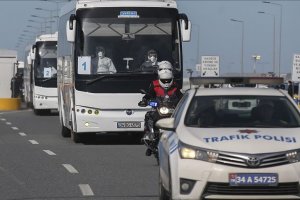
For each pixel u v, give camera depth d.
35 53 84.44
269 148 18.83
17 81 108.31
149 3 42.41
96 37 41.94
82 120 41.84
